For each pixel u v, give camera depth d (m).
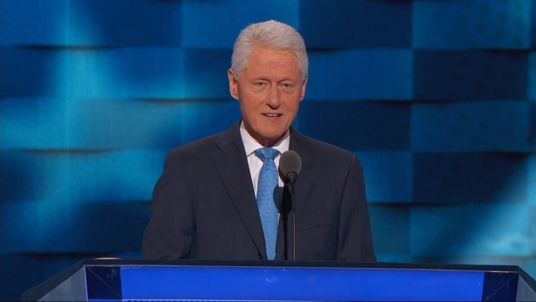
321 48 13.09
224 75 13.12
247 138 7.50
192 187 7.32
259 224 7.13
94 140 13.16
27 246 13.30
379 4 13.07
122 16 13.00
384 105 13.21
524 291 4.93
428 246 13.50
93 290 5.11
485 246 13.52
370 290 5.09
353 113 13.20
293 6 13.02
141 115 13.16
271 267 5.10
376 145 13.27
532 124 13.27
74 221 13.31
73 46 13.01
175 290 5.09
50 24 12.95
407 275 5.09
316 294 5.07
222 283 5.09
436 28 13.14
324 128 13.20
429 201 13.41
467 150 13.33
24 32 12.94
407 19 13.09
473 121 13.28
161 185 7.43
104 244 13.38
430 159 13.33
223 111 13.16
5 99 13.02
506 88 13.23
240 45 6.96
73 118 13.11
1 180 13.15
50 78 13.03
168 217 7.22
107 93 13.10
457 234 13.48
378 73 13.16
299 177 7.35
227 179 7.31
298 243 7.07
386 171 13.33
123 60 13.05
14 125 13.08
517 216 13.46
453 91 13.21
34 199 13.23
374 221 13.45
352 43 13.12
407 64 13.16
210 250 7.15
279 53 6.84
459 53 13.17
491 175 13.38
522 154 13.34
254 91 6.91
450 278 5.10
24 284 13.34
